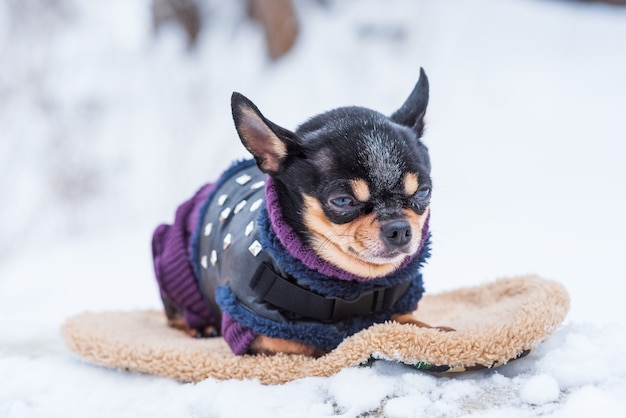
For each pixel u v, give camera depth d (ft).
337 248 2.42
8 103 7.16
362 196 2.38
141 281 4.57
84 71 7.70
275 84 7.49
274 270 2.47
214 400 2.35
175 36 7.95
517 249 4.32
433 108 7.10
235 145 6.81
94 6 8.45
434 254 4.33
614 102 6.88
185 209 2.99
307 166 2.42
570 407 2.12
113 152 7.00
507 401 2.22
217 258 2.68
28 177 6.81
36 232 6.42
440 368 2.34
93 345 2.66
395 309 2.56
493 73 7.47
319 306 2.47
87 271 4.98
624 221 4.72
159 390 2.49
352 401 2.25
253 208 2.59
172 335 2.91
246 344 2.50
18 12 7.52
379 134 2.43
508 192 5.53
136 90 7.55
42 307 4.12
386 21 7.82
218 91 7.48
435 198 5.54
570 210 5.03
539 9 8.41
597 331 2.48
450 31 7.94
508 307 2.60
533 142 6.43
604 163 5.90
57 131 6.92
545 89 7.22
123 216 6.49
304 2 8.00
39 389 2.56
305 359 2.45
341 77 7.47
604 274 3.81
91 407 2.43
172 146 6.93
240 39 7.81
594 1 8.48
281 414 2.26
